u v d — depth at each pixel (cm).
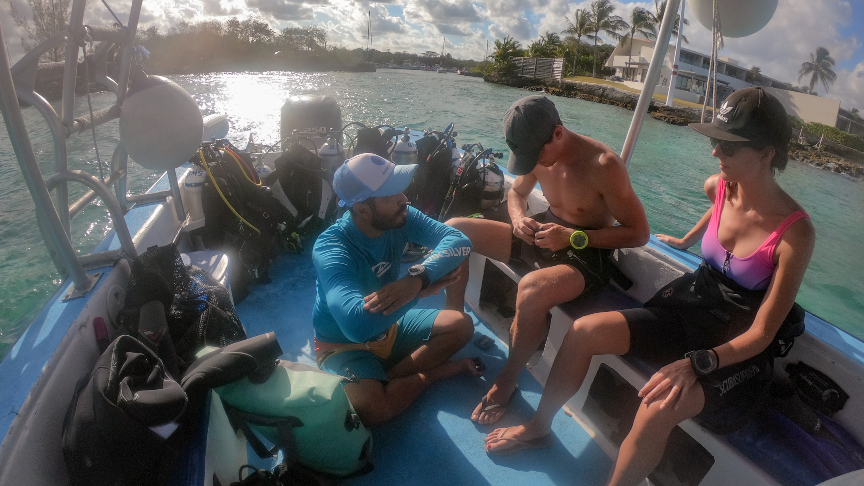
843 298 526
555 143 185
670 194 859
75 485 110
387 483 171
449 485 171
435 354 207
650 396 136
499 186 321
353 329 148
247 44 6362
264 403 139
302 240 340
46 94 162
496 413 196
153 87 183
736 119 134
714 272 157
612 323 158
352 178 153
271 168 375
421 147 347
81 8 147
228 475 145
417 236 189
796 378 154
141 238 210
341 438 149
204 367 129
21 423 112
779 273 132
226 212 270
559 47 5747
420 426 195
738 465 135
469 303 277
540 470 178
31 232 596
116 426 106
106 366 118
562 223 210
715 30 190
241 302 276
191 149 198
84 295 159
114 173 208
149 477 112
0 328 442
